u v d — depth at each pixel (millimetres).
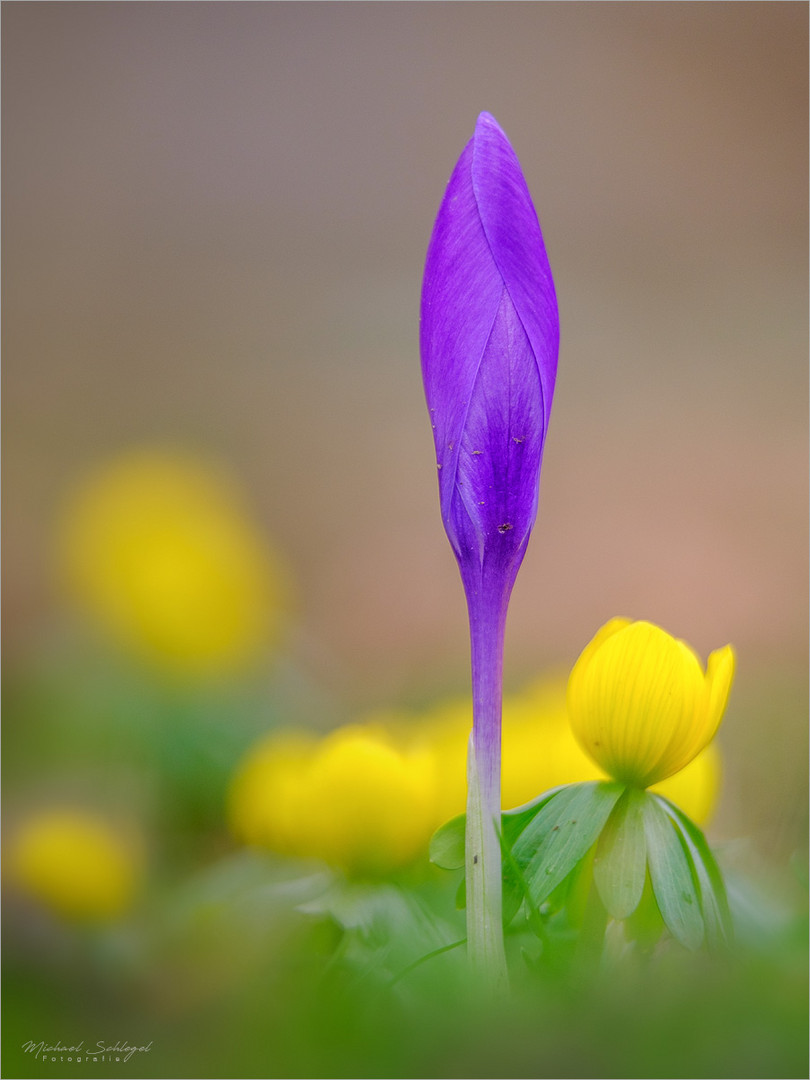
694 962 274
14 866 316
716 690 299
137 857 331
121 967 287
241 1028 255
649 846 293
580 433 1391
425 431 1516
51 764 484
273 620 583
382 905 315
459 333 302
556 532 1175
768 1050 248
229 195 2211
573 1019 252
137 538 556
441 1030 253
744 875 312
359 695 614
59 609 557
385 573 1090
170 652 513
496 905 288
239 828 334
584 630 968
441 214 304
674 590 1037
